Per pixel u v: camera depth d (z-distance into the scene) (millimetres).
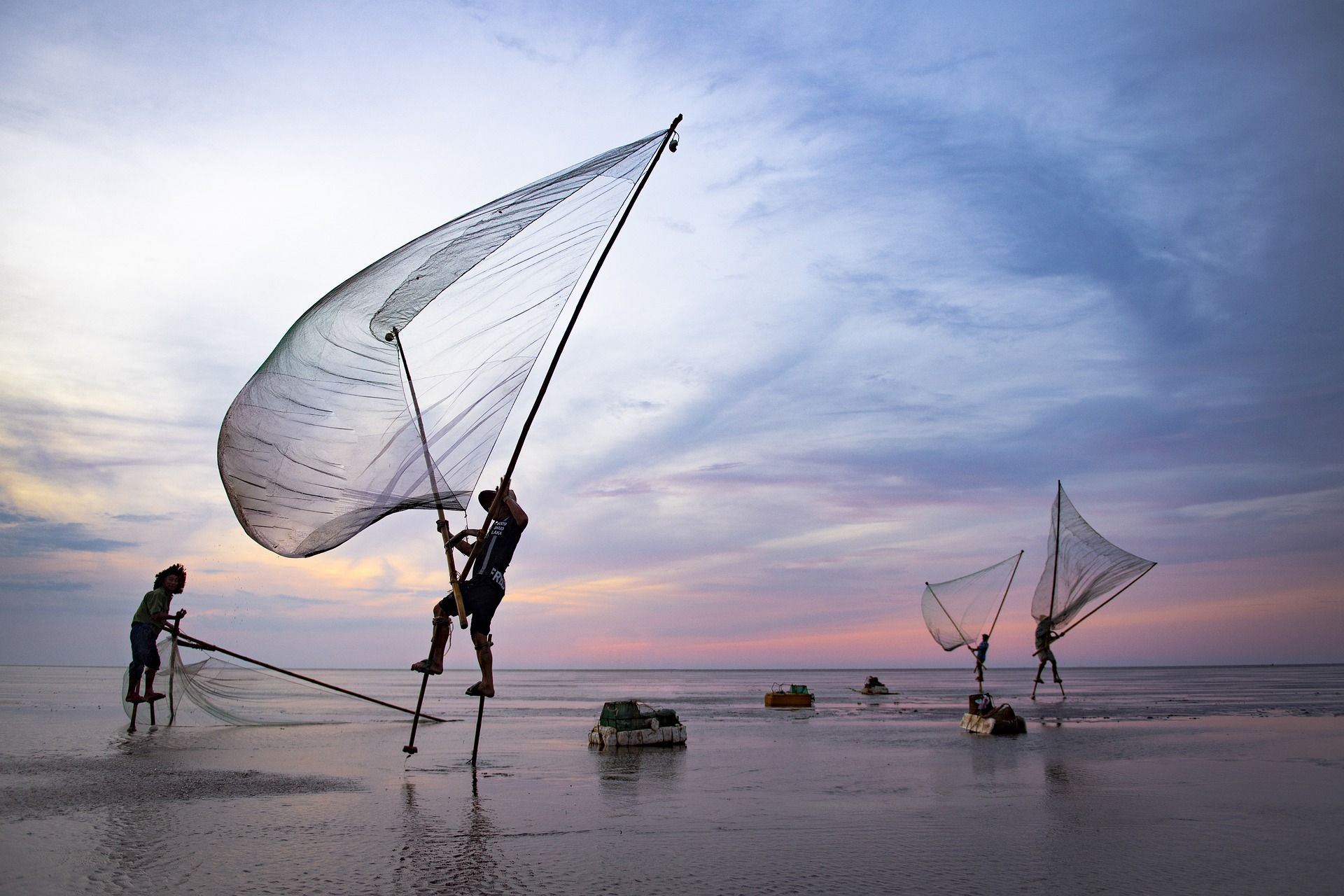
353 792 7594
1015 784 8648
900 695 35500
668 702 29484
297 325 6145
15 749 10320
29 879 4594
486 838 5801
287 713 16484
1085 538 28297
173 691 13812
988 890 4645
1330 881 4855
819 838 5922
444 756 10539
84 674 64875
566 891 4523
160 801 6977
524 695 35031
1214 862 5285
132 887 4480
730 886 4652
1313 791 8203
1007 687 45844
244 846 5445
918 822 6551
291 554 6305
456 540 7590
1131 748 12234
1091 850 5613
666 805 7219
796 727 16891
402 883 4625
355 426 6281
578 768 9656
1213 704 25562
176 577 13062
